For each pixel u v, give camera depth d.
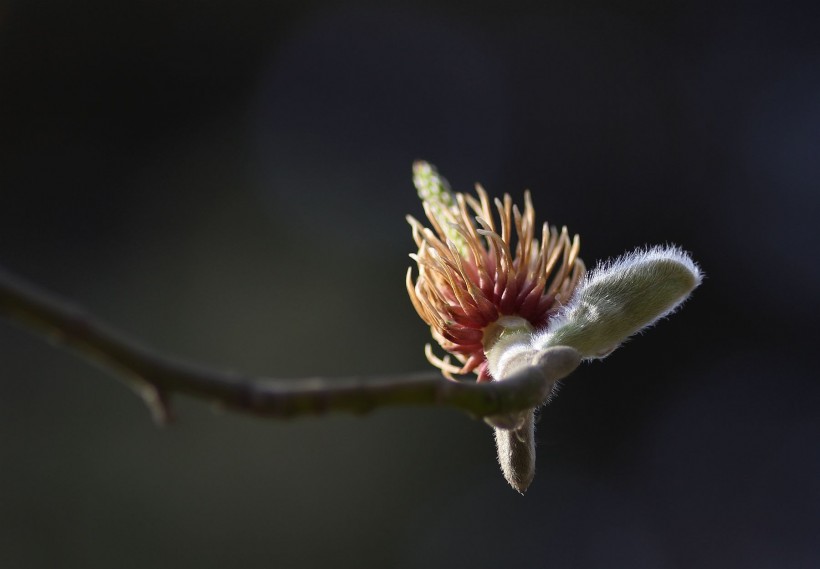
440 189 0.37
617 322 0.35
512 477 0.34
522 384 0.30
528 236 0.36
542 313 0.36
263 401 0.28
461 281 0.36
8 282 0.28
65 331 0.28
